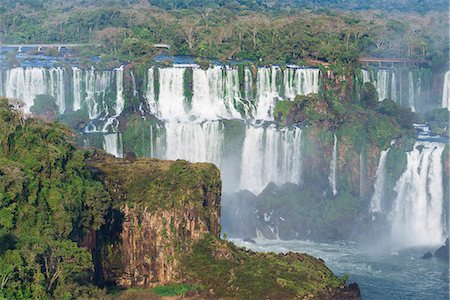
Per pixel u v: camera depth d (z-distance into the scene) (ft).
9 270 327.88
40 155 377.50
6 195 355.77
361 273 455.22
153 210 401.90
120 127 566.77
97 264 390.21
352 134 570.05
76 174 386.73
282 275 392.68
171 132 558.97
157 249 399.65
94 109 590.55
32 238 344.69
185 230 402.72
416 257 486.79
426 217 548.31
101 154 448.65
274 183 559.79
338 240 522.47
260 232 522.47
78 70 593.42
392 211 555.28
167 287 393.09
